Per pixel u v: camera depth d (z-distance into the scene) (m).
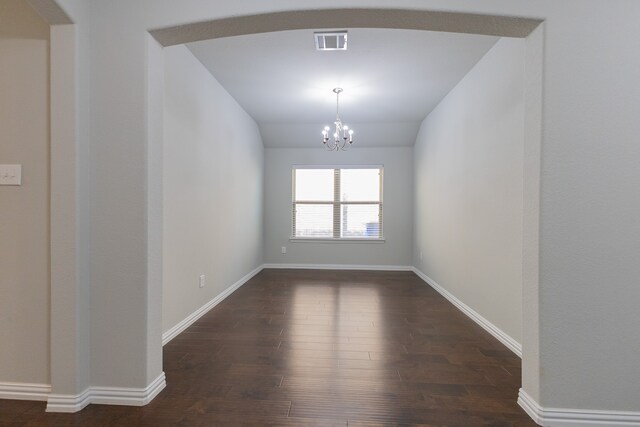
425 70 3.53
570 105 1.69
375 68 3.50
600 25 1.69
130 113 1.84
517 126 2.56
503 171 2.79
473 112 3.43
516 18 1.72
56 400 1.77
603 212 1.69
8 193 1.86
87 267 1.85
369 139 6.20
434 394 1.97
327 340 2.81
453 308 3.80
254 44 2.99
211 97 3.67
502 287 2.80
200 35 1.93
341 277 5.60
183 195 3.02
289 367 2.30
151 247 1.90
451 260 4.11
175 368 2.28
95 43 1.85
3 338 1.87
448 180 4.24
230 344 2.70
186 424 1.67
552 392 1.70
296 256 6.47
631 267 1.68
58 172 1.78
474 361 2.42
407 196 6.35
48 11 1.70
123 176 1.85
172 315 2.84
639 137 1.68
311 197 6.52
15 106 1.86
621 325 1.68
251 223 5.52
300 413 1.77
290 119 5.53
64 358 1.79
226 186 4.22
